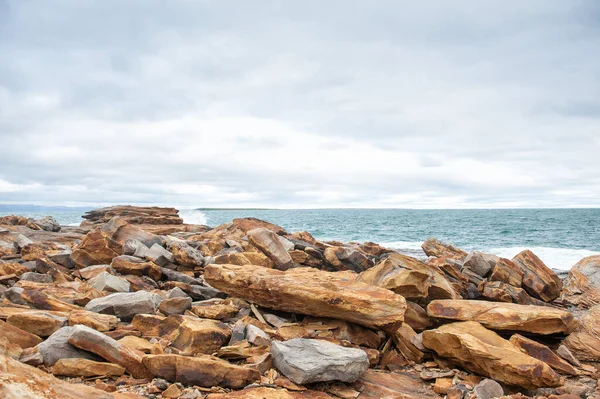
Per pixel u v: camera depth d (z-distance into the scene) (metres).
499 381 7.12
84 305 9.78
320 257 15.57
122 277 11.86
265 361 6.79
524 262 13.83
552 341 9.16
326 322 8.80
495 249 37.88
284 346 6.93
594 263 14.22
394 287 9.56
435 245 21.47
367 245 20.30
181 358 6.31
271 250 13.32
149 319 8.27
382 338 8.80
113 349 6.46
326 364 6.40
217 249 16.08
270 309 9.50
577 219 100.00
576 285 13.88
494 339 7.96
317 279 9.56
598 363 8.39
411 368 8.23
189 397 5.79
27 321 7.58
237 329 7.95
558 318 8.63
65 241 20.39
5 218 24.36
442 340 7.93
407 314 9.63
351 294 8.39
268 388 5.98
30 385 3.98
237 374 6.30
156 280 12.60
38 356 6.20
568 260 29.70
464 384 7.09
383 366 8.26
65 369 6.12
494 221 92.44
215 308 9.24
